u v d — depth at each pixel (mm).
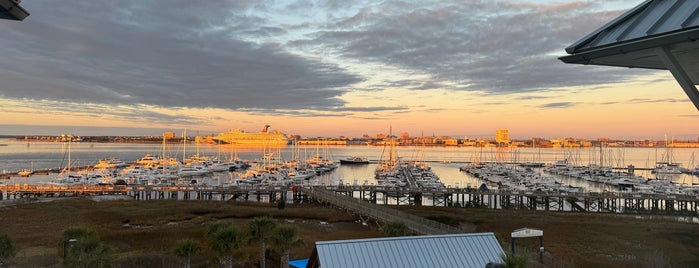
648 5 10297
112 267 29078
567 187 112438
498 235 38219
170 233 50969
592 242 50188
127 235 49562
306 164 183750
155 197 99875
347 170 194625
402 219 48781
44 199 82812
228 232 29906
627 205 94688
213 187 97000
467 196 119625
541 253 34344
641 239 51625
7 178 140750
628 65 11375
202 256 38406
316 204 81750
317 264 22156
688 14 8711
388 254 21250
